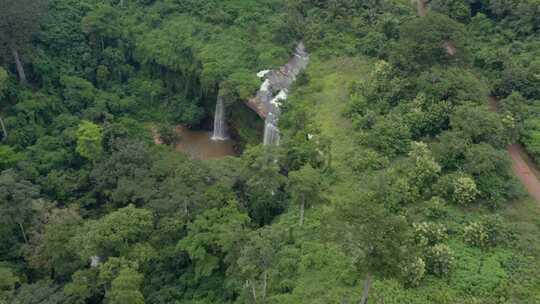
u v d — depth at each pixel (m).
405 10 81.25
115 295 39.12
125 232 43.84
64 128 68.56
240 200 52.66
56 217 51.47
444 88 55.94
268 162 51.28
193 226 46.50
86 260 45.53
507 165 48.53
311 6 84.31
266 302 40.22
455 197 46.72
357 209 31.42
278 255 43.16
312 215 48.75
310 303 39.06
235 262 41.34
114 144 63.72
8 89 68.31
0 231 50.16
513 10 72.38
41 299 42.81
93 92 76.12
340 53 74.69
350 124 60.78
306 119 60.94
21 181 53.16
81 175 61.56
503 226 43.03
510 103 56.47
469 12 76.62
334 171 53.59
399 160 53.34
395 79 61.81
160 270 48.00
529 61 63.34
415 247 33.69
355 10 81.06
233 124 75.81
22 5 67.50
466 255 41.69
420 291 38.97
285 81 72.50
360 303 38.28
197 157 70.75
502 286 38.72
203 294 45.78
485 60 64.81
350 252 32.06
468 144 49.91
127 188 52.97
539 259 41.03
